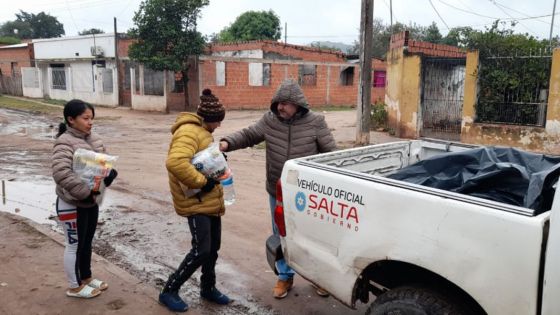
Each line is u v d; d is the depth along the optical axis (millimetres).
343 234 2867
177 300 3855
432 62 14039
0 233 5504
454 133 13859
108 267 4637
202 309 3955
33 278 4332
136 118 21469
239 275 4637
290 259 3270
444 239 2381
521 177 2816
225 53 30625
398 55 14984
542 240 2066
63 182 3523
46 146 12492
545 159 3227
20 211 6625
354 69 32656
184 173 3406
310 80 30328
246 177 8930
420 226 2477
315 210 3029
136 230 5891
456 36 13430
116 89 27109
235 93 26344
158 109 24406
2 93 36812
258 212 6668
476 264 2268
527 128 11875
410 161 4336
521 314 2150
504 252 2176
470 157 3240
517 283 2145
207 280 3969
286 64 28547
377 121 16891
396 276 2949
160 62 22438
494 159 3154
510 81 12109
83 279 4094
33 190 7816
